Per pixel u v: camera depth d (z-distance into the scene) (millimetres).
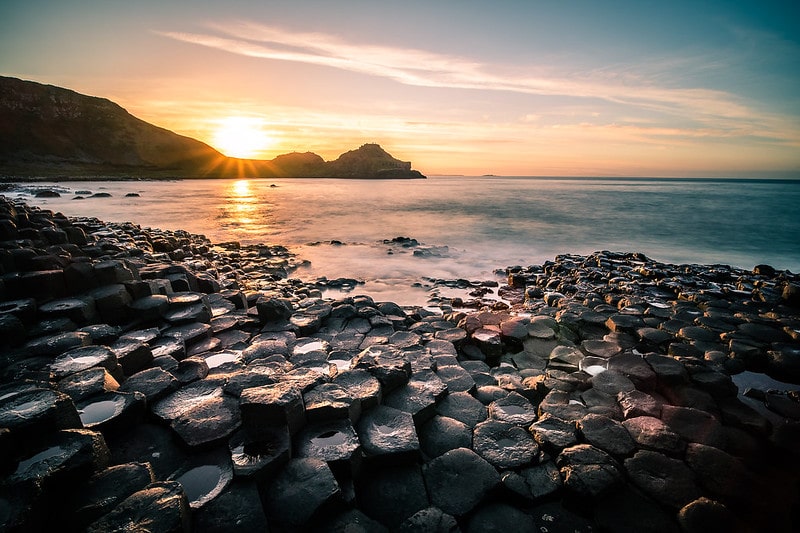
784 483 4316
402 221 37031
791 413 5734
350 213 43781
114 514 3023
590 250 24578
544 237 28641
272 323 8219
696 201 60875
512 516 3904
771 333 8312
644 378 6320
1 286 6660
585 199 65625
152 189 87312
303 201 60031
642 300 10688
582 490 3941
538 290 13195
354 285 15555
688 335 8328
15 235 9914
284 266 18281
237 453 3895
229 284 12328
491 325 8875
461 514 3828
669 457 4445
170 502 3119
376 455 4258
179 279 9195
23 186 72562
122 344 6230
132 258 10984
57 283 7113
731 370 7152
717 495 4012
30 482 3047
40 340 5836
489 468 4312
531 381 6566
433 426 5105
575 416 5355
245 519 3328
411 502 3947
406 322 9570
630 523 3734
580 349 7949
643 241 27422
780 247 25750
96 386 4617
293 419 4281
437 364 6848
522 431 4980
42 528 3037
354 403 4734
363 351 6598
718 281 14398
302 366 6281
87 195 61250
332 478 3750
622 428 4863
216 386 5184
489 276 17750
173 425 4324
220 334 7648
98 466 3535
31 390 3910
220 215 40562
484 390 6113
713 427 5027
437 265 19812
